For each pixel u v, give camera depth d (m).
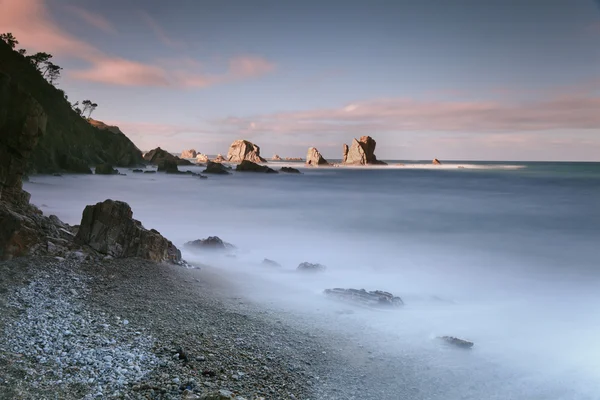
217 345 9.31
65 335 8.59
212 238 21.66
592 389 8.91
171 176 95.31
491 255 24.80
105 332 9.09
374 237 30.00
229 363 8.48
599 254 25.25
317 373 8.70
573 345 11.31
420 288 17.44
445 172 159.12
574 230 33.97
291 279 16.92
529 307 14.95
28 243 13.24
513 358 10.37
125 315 10.33
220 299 12.92
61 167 76.62
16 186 15.88
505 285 18.39
